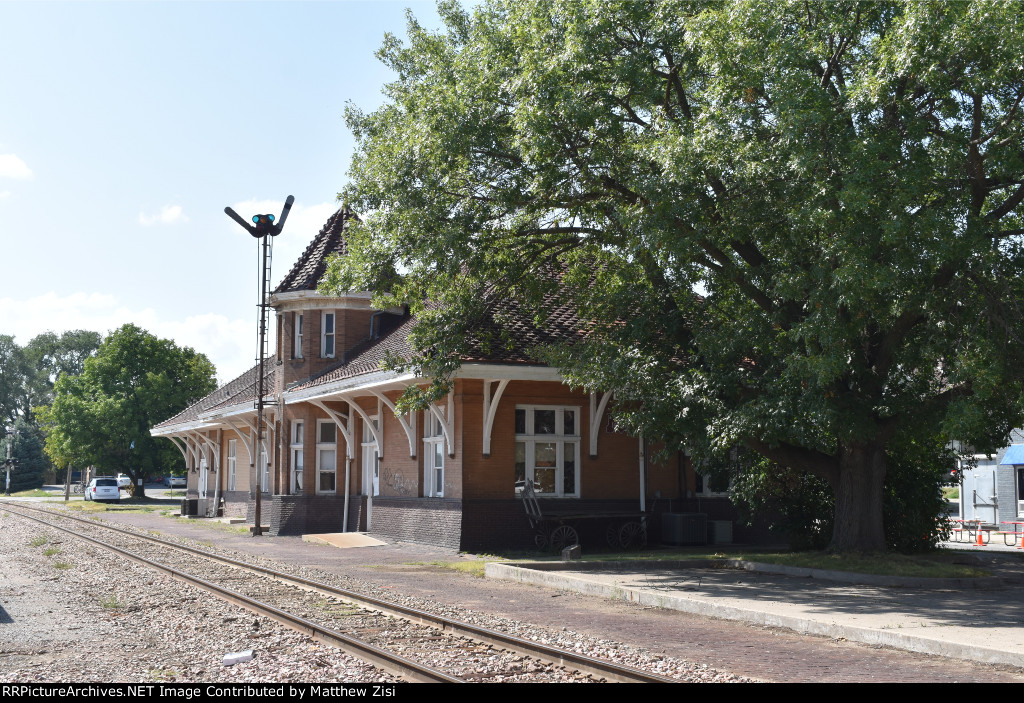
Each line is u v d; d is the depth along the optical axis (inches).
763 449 702.5
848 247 518.0
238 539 1064.2
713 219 608.1
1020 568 713.6
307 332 1184.8
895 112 562.3
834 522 701.9
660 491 965.2
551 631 423.8
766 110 586.6
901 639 387.9
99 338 5019.7
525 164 661.3
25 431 3865.7
